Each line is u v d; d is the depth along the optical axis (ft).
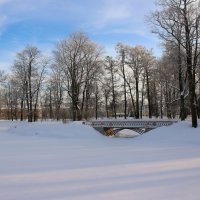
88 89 186.29
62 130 136.56
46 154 83.30
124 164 67.15
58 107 229.86
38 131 141.08
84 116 189.57
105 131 142.20
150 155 80.12
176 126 120.67
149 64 199.72
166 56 152.05
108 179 53.11
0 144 107.55
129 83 204.74
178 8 117.50
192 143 105.09
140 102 226.17
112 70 205.87
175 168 62.39
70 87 182.60
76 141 117.70
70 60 180.04
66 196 43.45
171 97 191.93
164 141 112.06
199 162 69.05
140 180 52.16
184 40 119.24
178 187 47.60
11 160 73.51
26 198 42.91
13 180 53.11
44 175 56.70
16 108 270.46
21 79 210.59
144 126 135.13
